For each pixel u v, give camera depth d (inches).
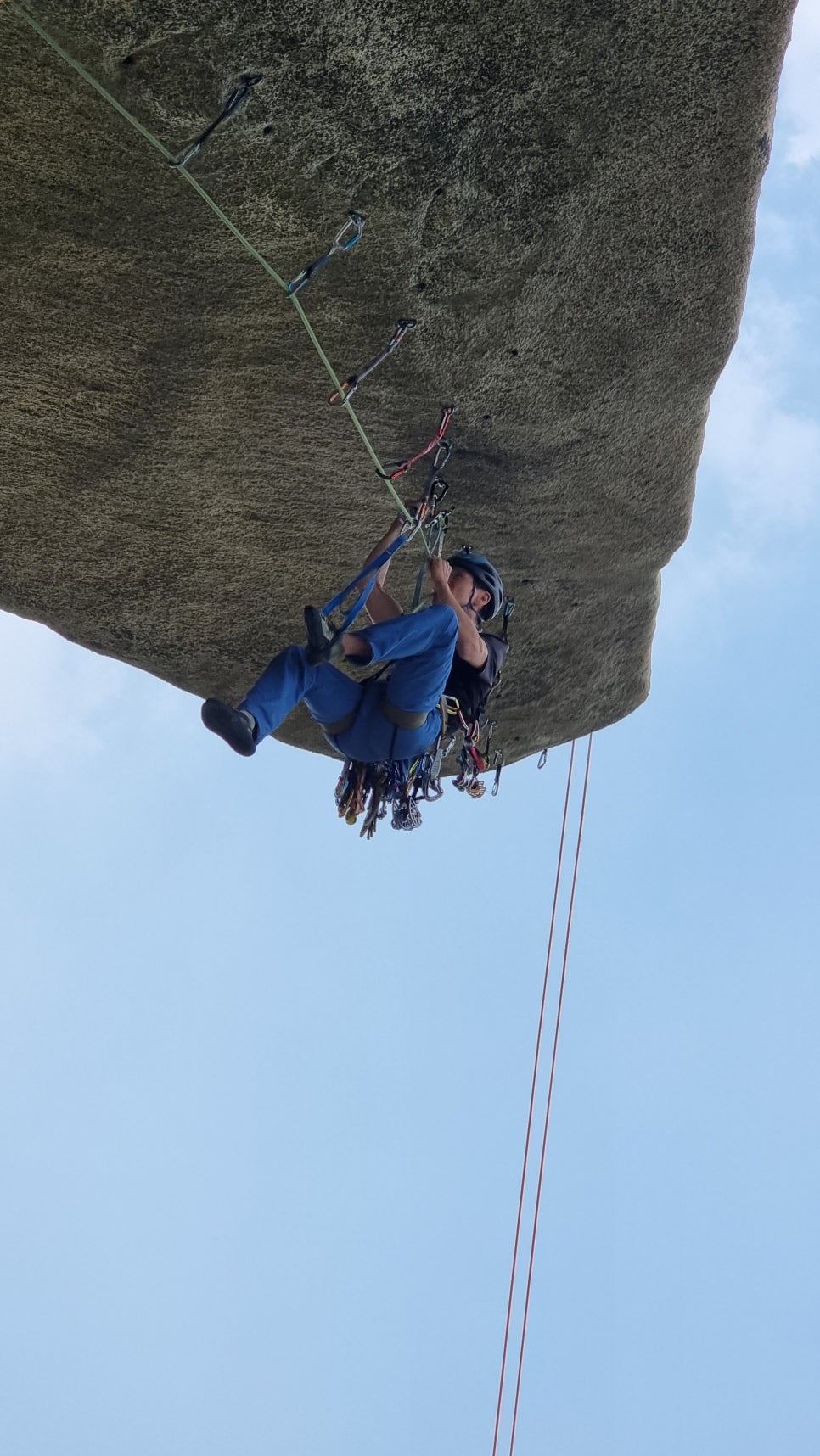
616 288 205.5
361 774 199.3
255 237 191.8
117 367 218.8
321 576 265.4
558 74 174.1
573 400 225.1
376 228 191.0
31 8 157.2
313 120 174.7
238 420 228.5
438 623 184.5
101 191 185.6
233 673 289.9
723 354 219.1
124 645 284.7
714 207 195.0
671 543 266.7
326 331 209.3
